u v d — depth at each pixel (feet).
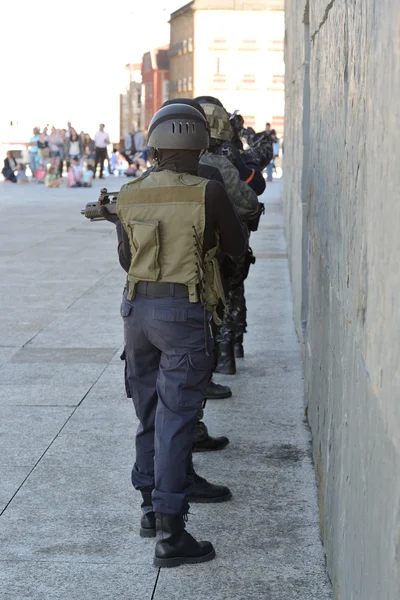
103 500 16.24
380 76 7.88
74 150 135.74
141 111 424.87
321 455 15.40
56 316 32.65
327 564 13.43
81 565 13.80
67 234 61.52
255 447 19.01
